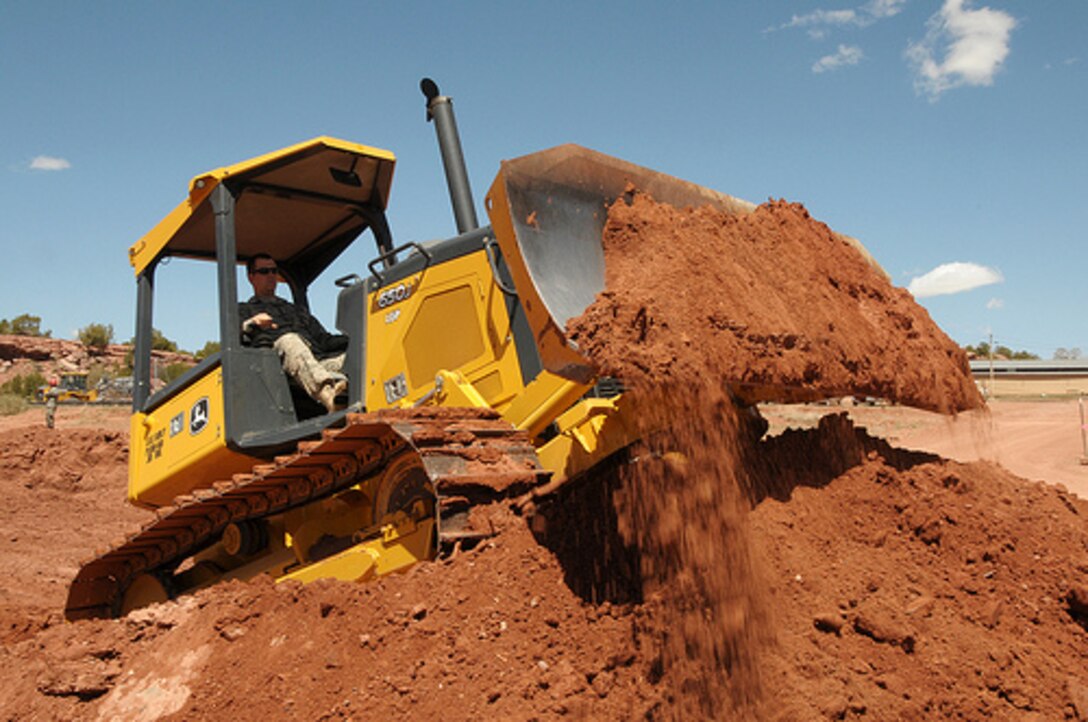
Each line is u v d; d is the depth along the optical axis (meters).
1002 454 20.30
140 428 7.95
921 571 4.50
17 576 10.99
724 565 4.14
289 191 7.60
